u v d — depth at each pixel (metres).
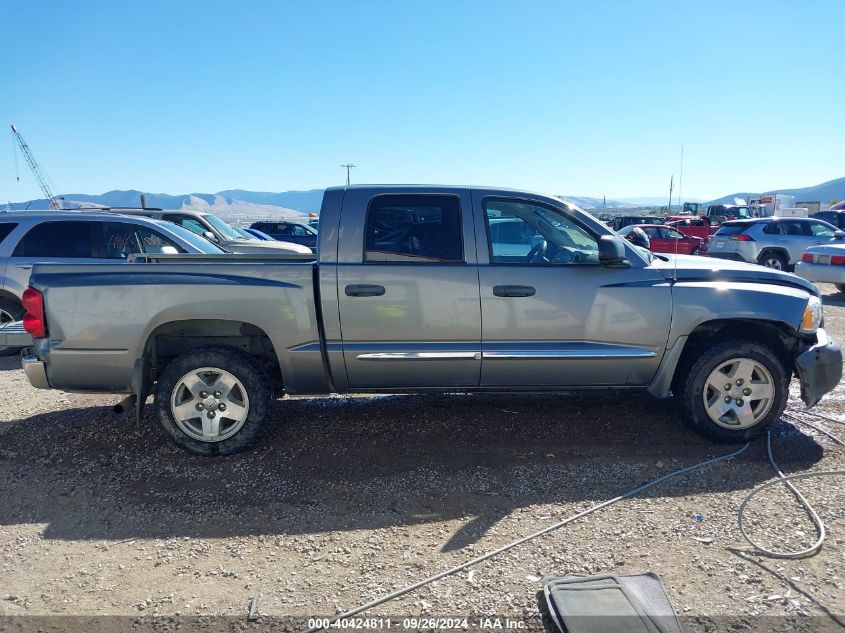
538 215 4.51
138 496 3.88
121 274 4.30
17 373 6.99
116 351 4.31
